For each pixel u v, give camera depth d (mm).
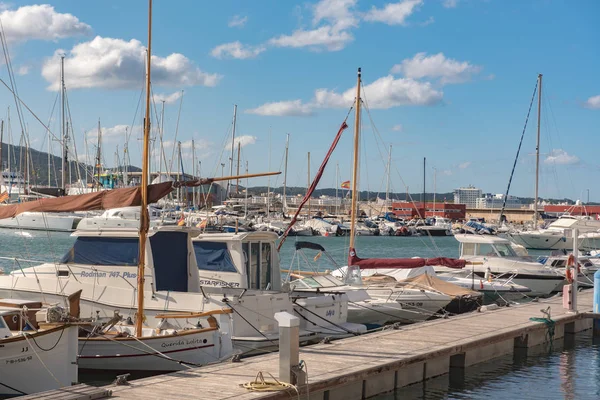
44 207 16094
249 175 16016
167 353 15062
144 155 15586
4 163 96812
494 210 148500
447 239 100000
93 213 73875
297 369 12125
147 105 15648
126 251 17609
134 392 11500
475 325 19328
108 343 14977
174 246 17797
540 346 19812
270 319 17516
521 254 36688
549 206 139375
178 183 15750
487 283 28766
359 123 28031
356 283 23688
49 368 12828
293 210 123500
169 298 16938
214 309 16562
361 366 13852
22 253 51094
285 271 24688
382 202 165375
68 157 81438
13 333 13102
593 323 22062
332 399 13148
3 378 12250
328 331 18703
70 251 18125
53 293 17750
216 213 78000
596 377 16500
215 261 19266
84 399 10852
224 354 15750
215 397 11242
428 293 23078
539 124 62781
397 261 25578
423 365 15594
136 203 15594
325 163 25281
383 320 22359
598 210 108500
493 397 14672
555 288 32312
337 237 94375
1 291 18234
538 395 14883
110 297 17406
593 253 45281
